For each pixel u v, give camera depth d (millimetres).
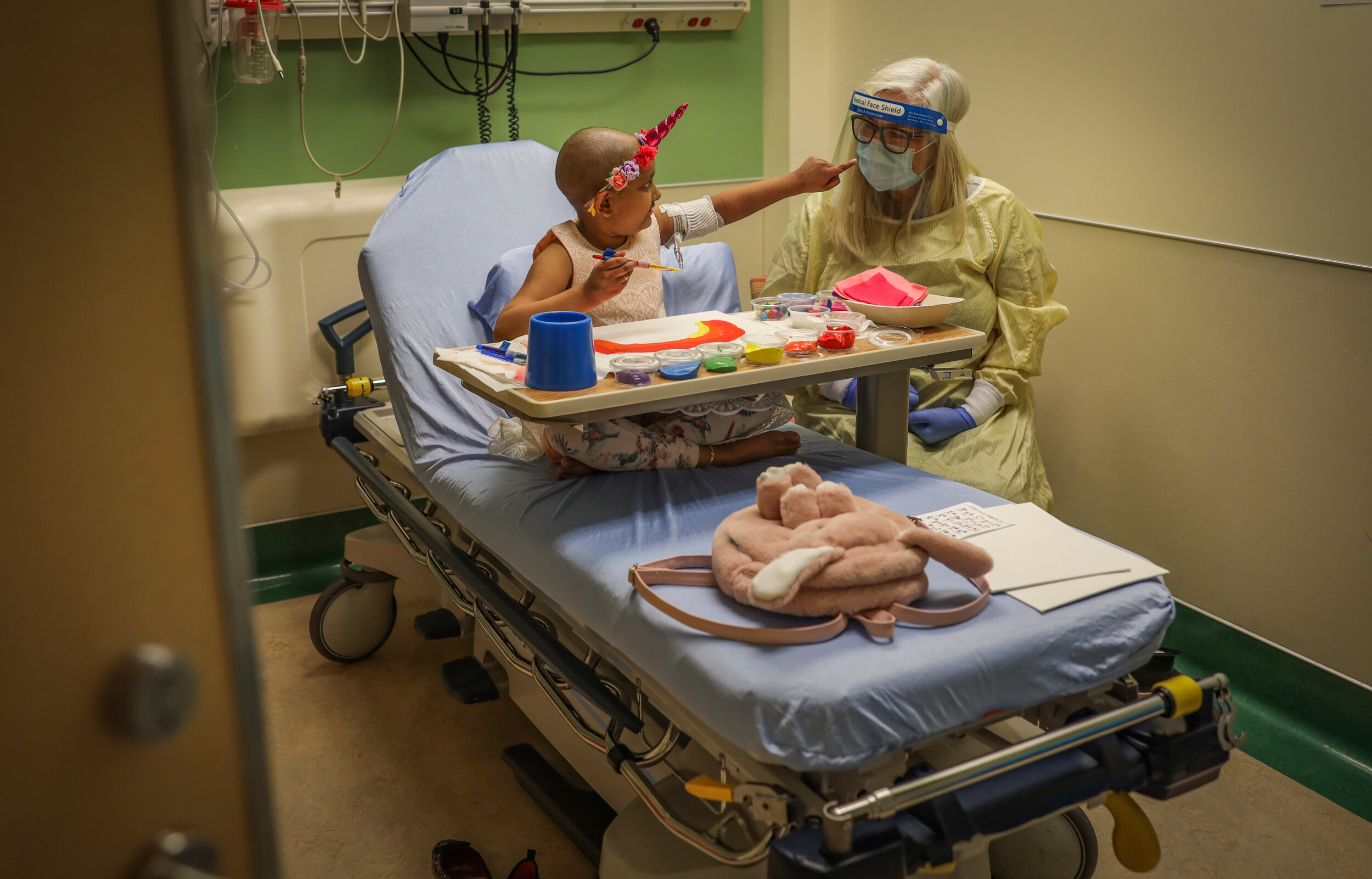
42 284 400
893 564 1266
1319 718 2191
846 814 1063
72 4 388
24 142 388
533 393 1559
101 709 439
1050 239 2625
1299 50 1993
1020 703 1251
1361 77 1901
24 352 401
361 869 1853
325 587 2963
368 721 2330
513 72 2857
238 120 2676
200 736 472
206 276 439
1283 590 2229
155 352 433
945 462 2250
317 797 2059
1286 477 2176
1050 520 1561
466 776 2133
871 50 3080
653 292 2096
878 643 1222
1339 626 2131
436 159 2408
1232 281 2205
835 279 2477
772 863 1110
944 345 1862
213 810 484
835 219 2449
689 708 1258
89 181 404
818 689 1134
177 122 418
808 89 3258
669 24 3070
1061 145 2543
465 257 2289
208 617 470
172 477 448
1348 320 2002
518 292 2107
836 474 1834
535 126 3029
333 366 2789
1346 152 1949
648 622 1338
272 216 2602
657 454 1833
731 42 3223
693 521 1626
